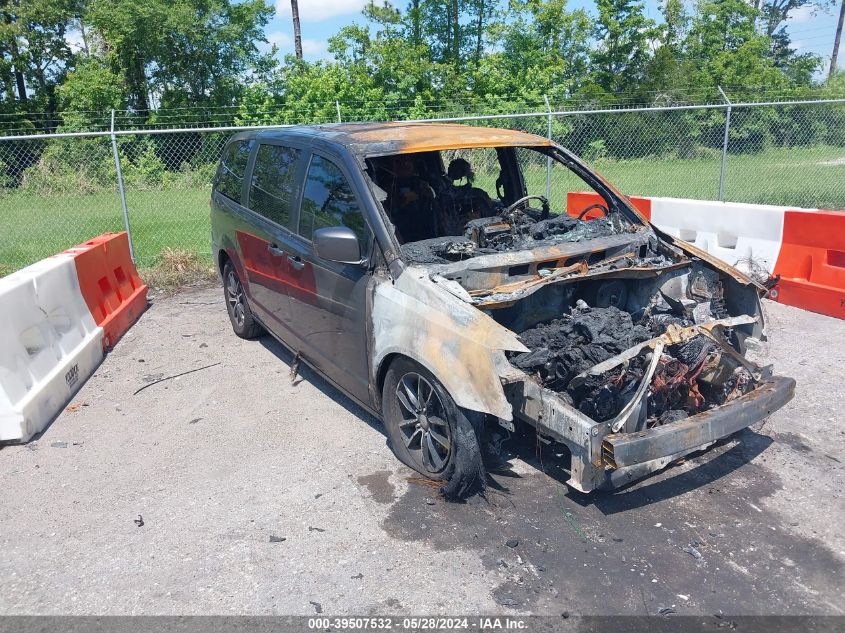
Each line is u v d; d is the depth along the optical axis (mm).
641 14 27703
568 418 3270
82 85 22484
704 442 3447
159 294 8430
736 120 19547
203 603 3025
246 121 19281
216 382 5570
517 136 4836
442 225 4945
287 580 3158
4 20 24500
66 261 5875
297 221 4762
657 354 3498
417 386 3873
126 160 16422
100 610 2998
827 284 6605
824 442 4297
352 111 18578
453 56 26984
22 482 4090
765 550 3293
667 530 3463
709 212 7719
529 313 4164
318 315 4582
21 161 16938
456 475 3594
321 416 4883
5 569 3295
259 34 24594
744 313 4219
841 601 2947
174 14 22219
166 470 4195
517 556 3277
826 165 17391
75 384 5441
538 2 24594
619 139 17641
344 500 3795
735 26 30031
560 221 4609
